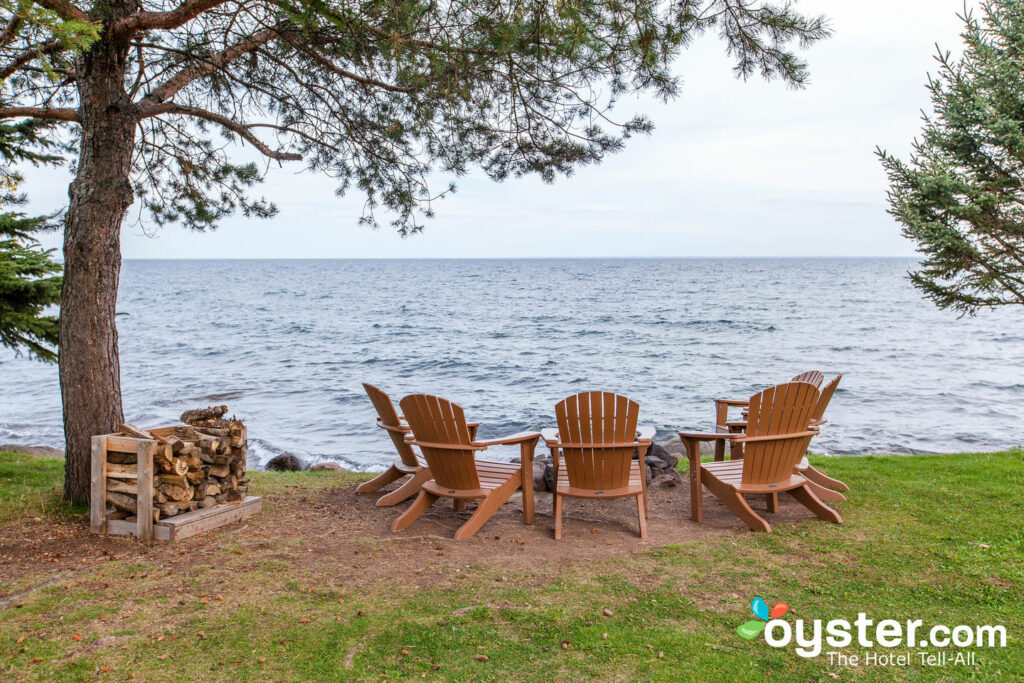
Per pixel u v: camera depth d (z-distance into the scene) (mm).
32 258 8469
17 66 5285
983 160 8617
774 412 4863
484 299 59406
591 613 3457
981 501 5512
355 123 7031
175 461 4676
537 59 5602
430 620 3367
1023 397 17000
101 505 4754
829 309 47000
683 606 3566
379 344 28609
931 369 21844
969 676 2854
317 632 3238
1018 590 3721
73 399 5340
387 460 10836
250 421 14047
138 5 5320
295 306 52969
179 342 29641
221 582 3875
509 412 15117
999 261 8672
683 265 197000
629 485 4992
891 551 4375
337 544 4598
